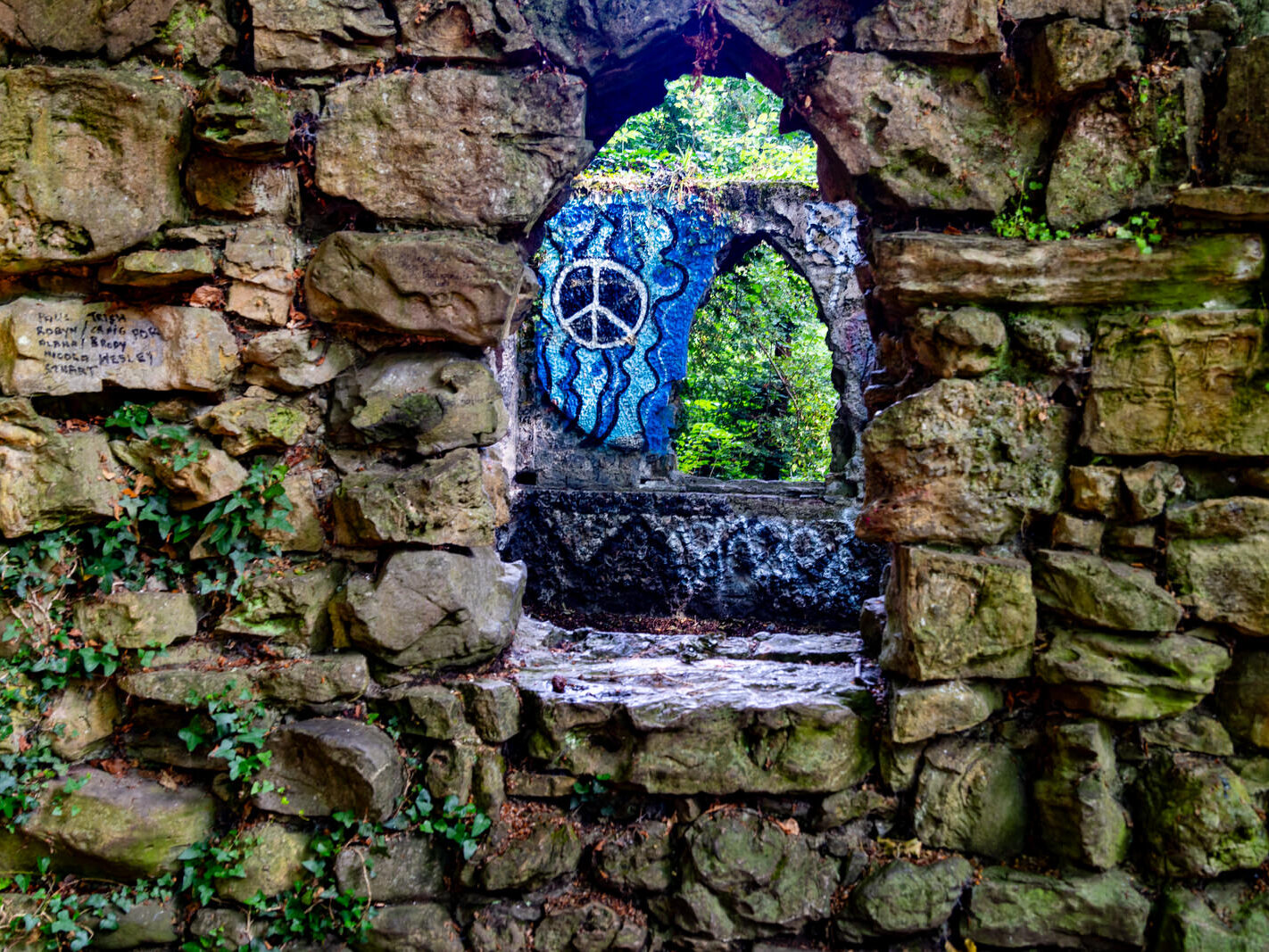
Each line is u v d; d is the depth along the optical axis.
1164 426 2.45
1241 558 2.41
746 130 7.27
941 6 2.50
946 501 2.56
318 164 2.66
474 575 2.79
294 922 2.58
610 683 2.91
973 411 2.55
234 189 2.65
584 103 2.73
